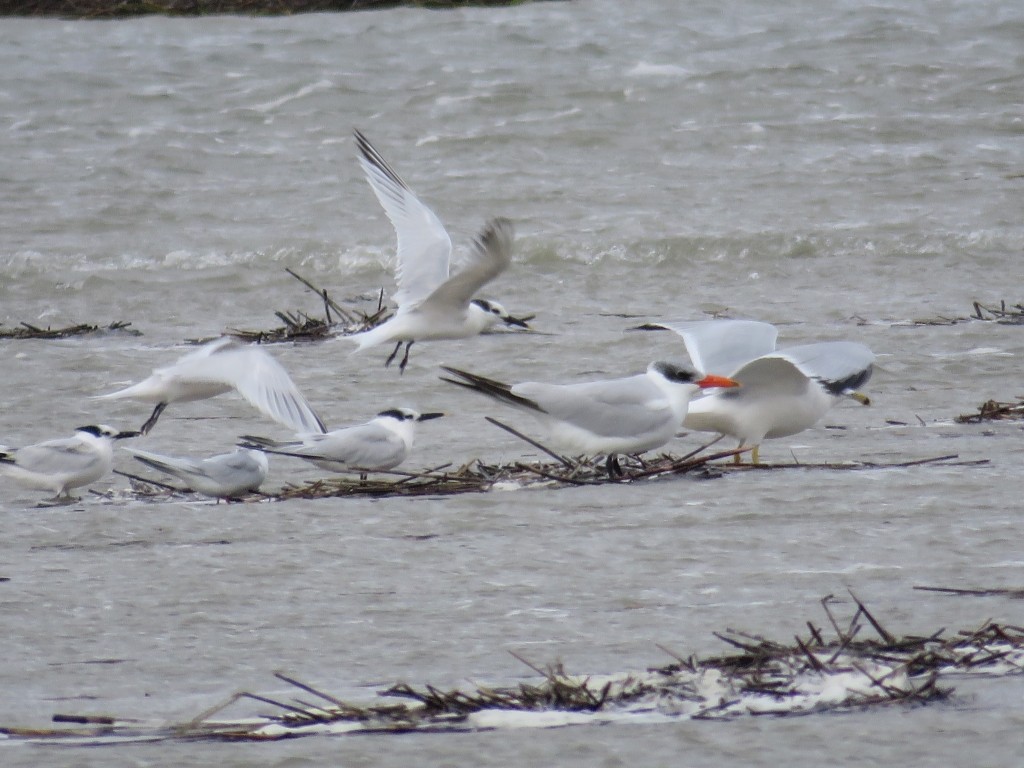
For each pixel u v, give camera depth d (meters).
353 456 14.26
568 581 10.69
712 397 14.02
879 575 10.47
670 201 30.41
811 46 38.31
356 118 35.72
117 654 9.46
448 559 11.38
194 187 32.34
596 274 26.56
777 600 9.99
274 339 22.58
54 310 25.44
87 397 18.86
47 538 12.55
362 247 28.25
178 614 10.27
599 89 36.34
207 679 8.95
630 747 7.60
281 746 7.77
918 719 7.77
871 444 15.28
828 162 32.44
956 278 25.36
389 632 9.71
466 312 15.86
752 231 27.83
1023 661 8.50
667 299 24.75
